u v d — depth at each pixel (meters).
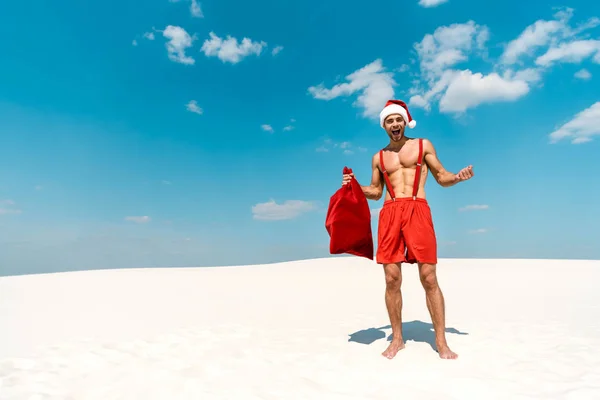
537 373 3.55
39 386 3.54
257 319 6.41
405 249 4.40
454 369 3.70
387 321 6.13
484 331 5.17
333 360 4.08
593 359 3.93
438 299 4.17
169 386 3.46
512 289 9.93
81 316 6.82
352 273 15.42
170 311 7.29
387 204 4.42
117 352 4.53
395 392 3.20
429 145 4.39
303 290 10.43
